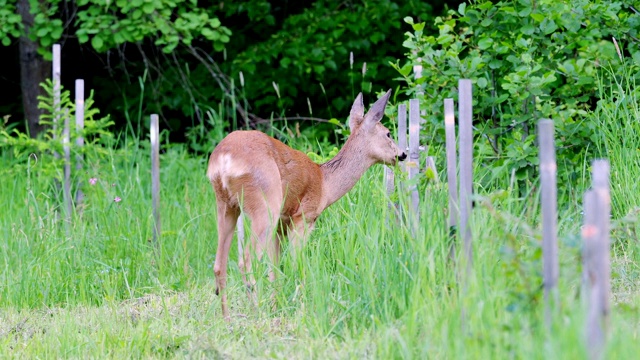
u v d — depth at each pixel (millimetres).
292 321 9859
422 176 9977
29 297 11633
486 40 12383
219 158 10602
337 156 11750
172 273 12383
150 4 17422
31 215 13539
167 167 16734
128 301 11398
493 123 12586
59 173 14539
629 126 12227
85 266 12156
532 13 12445
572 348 6320
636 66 12898
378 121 11664
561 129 12164
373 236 9820
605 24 13375
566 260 7723
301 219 11336
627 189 11773
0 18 17562
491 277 8242
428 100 12547
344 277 9875
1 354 9281
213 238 13477
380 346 8156
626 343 6855
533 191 11875
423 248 8742
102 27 17422
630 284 10398
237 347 9180
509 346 7031
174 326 10078
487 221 9242
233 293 10953
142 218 13656
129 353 9164
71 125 15039
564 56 13500
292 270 10367
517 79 11734
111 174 15320
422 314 8320
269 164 10641
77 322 10258
